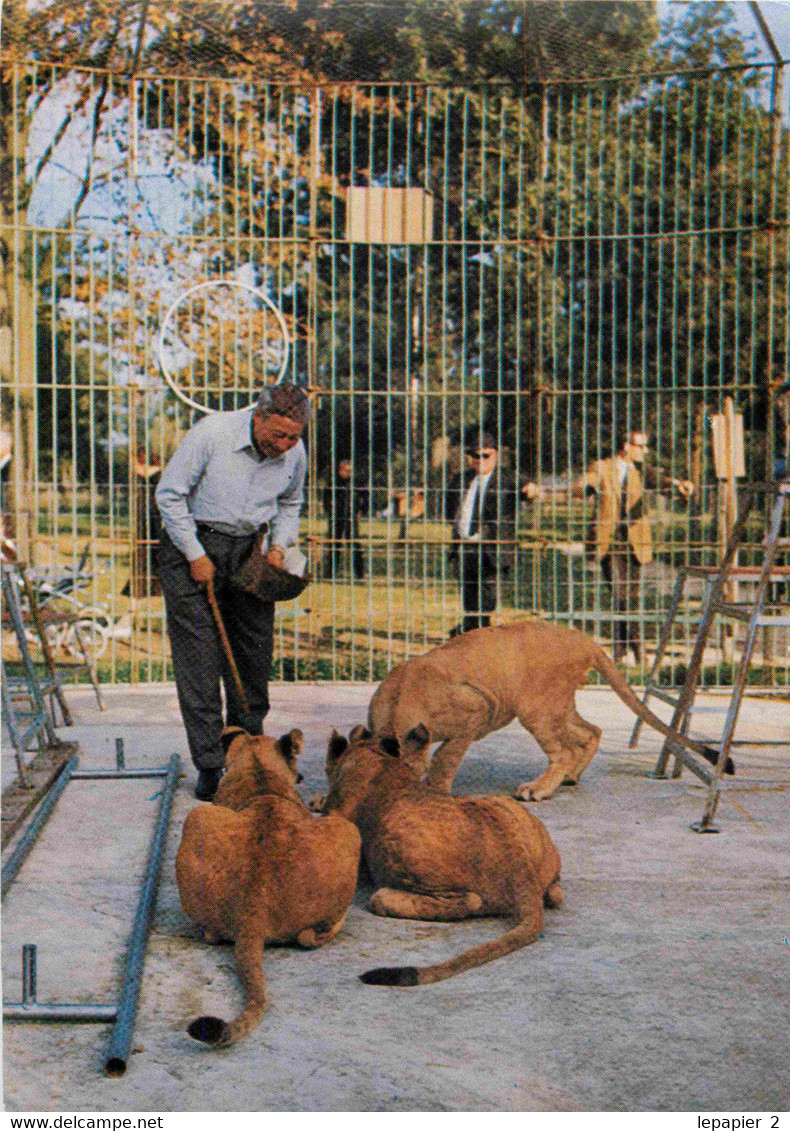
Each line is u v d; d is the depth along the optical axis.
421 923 3.70
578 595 11.92
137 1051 2.79
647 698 6.11
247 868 3.33
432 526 13.40
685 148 11.66
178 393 8.19
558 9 7.79
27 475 9.23
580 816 4.93
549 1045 2.83
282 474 5.22
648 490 8.93
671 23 8.27
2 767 5.45
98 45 8.31
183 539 5.02
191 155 8.85
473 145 11.73
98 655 9.09
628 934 3.58
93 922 3.67
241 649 5.38
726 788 4.77
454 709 4.89
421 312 12.40
